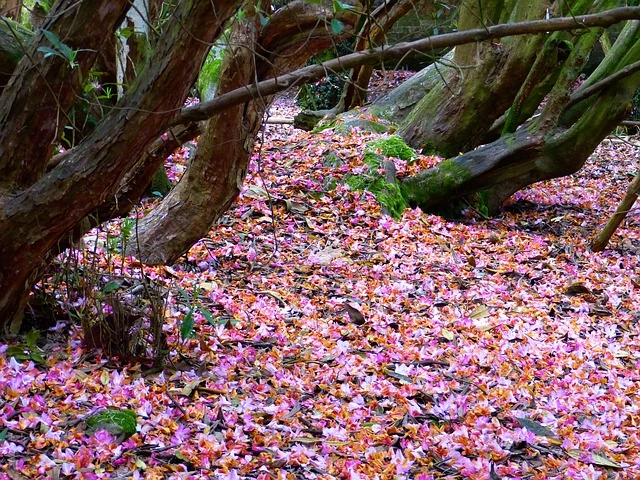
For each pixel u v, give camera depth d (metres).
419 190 7.40
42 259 3.15
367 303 4.86
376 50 2.68
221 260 5.32
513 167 7.59
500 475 2.92
